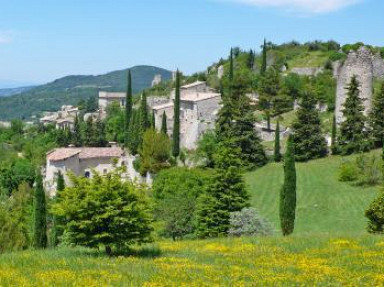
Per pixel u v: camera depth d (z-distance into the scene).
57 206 34.75
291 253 33.88
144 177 109.75
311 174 85.94
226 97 108.12
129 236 34.75
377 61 127.56
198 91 151.12
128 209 33.91
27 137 185.00
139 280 25.22
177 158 111.25
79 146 153.00
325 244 36.66
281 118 118.12
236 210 59.47
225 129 102.94
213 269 28.23
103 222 34.41
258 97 124.06
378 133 89.31
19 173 131.12
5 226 52.09
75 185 35.62
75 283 24.25
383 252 32.84
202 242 41.44
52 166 122.75
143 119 124.69
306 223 67.31
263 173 92.44
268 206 77.19
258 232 53.31
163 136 110.31
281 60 159.00
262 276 26.16
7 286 23.86
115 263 30.53
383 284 24.00
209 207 59.50
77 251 36.78
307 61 154.50
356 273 26.62
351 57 98.62
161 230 64.94
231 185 60.16
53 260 31.91
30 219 78.19
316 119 95.06
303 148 94.25
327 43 166.62
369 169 79.19
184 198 69.38
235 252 35.06
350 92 91.19
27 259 32.44
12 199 100.12
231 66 138.50
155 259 32.16
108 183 34.84
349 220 66.25
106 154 127.56
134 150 121.50
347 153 92.06
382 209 46.03
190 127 120.75
